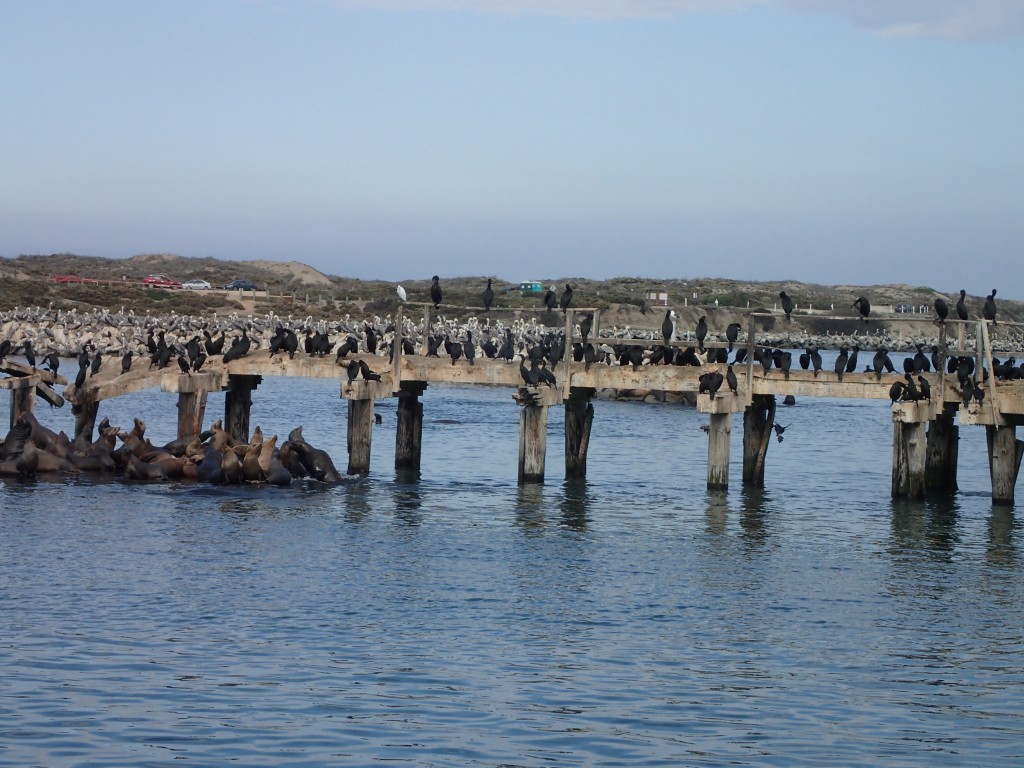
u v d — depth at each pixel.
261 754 30.28
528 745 31.50
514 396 68.06
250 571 47.75
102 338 167.62
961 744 32.38
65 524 54.41
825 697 35.75
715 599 46.22
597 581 48.41
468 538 55.47
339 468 76.06
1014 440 65.81
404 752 30.78
